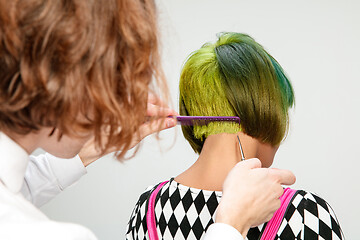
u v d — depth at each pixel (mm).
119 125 429
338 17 1699
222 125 674
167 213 710
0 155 439
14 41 365
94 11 386
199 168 706
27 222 390
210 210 671
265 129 674
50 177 738
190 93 699
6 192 427
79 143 476
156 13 472
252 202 546
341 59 1708
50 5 369
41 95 386
